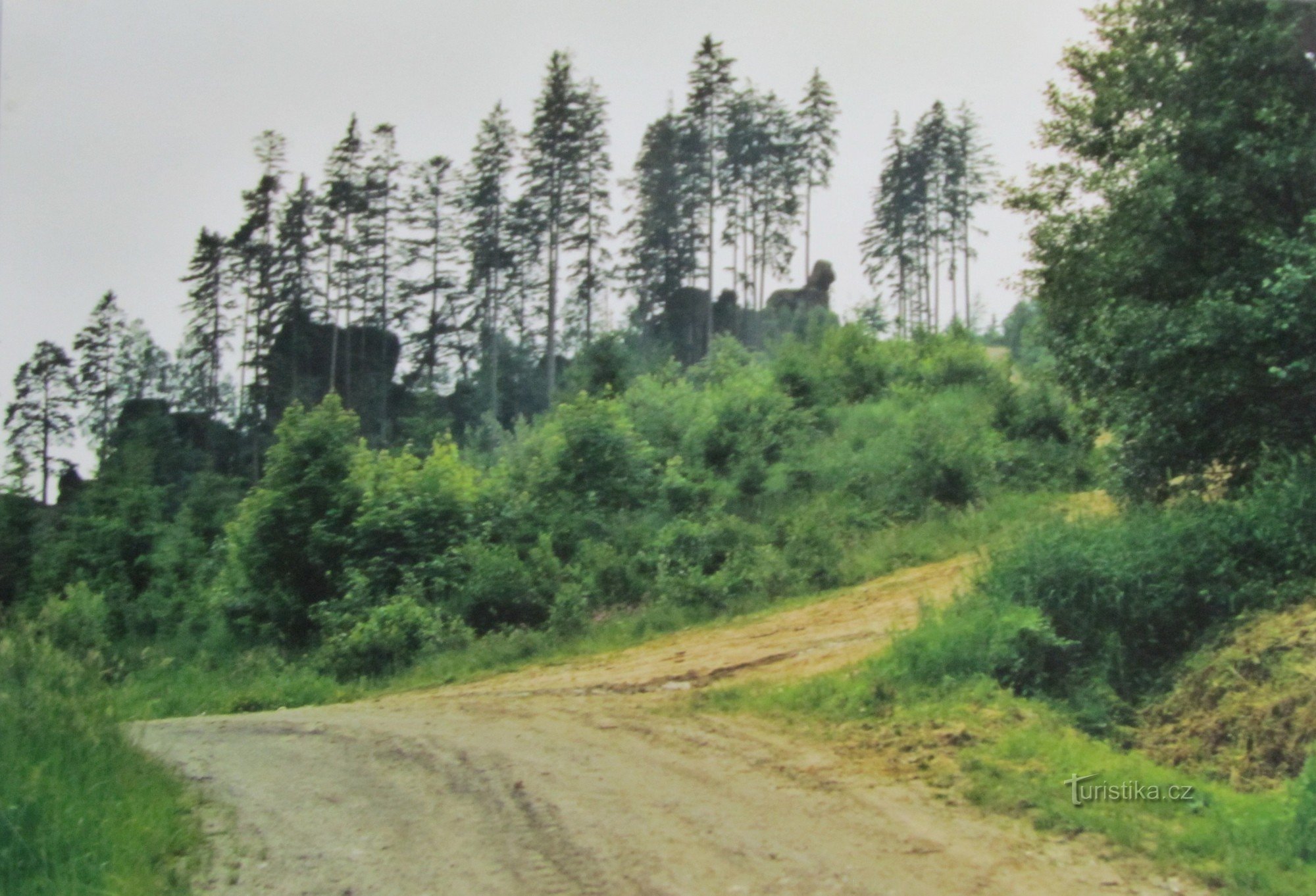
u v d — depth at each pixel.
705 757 9.27
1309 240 12.84
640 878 6.12
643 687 13.69
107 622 27.31
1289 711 8.39
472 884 6.12
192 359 72.94
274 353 66.31
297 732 11.24
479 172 65.44
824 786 8.20
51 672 8.50
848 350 40.00
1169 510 12.95
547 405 60.03
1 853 5.76
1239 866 6.24
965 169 77.75
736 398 30.75
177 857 6.60
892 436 27.67
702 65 68.19
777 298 71.94
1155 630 10.78
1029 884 6.09
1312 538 10.96
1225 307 12.54
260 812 7.68
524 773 8.60
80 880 5.77
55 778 6.78
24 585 34.19
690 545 21.89
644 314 68.31
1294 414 12.88
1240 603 10.60
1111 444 16.97
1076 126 16.19
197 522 36.75
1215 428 13.40
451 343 67.75
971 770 8.36
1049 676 10.61
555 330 62.25
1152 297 14.55
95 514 35.34
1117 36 15.60
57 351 71.81
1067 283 16.23
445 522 23.77
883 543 21.56
